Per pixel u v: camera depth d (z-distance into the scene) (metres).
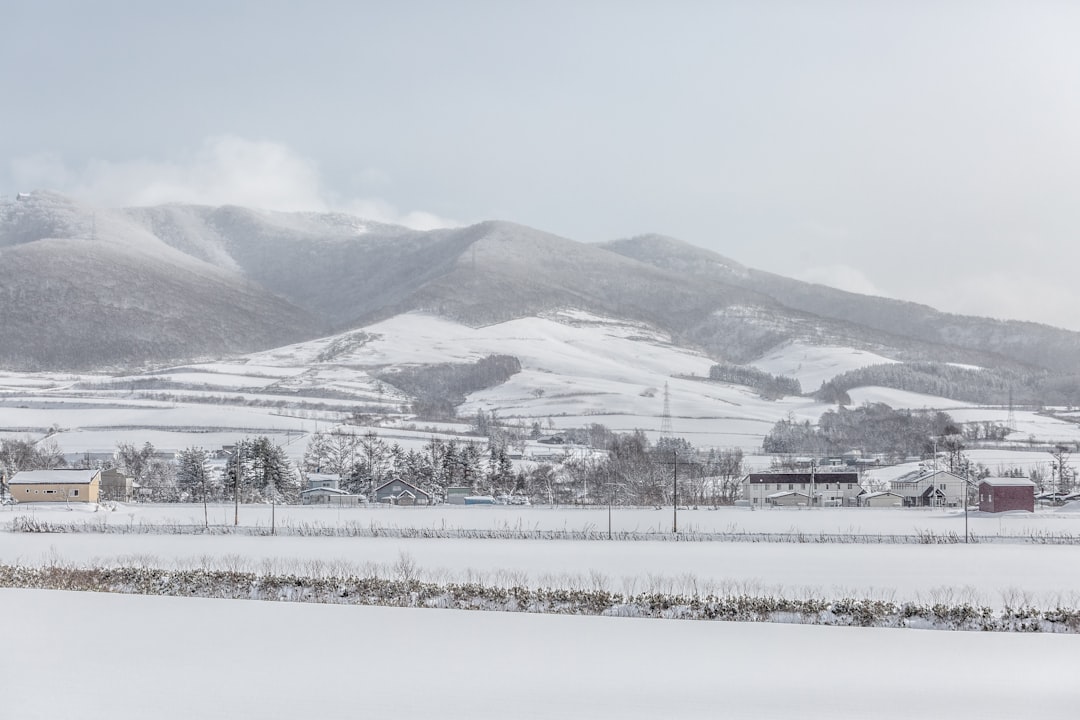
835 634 72.75
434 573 107.12
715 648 67.81
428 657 64.75
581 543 143.38
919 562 119.62
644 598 84.00
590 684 58.47
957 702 55.19
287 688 57.19
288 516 198.62
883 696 56.00
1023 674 61.31
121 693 55.75
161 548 136.62
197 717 51.28
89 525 167.25
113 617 78.38
